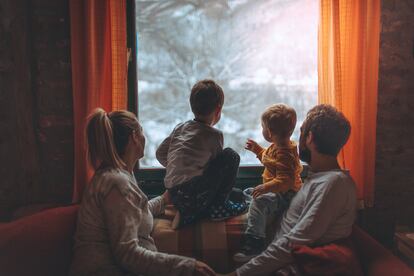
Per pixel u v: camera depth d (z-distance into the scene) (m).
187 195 1.80
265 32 2.29
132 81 2.28
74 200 2.17
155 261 1.42
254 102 2.35
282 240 1.55
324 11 2.13
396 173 2.36
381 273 1.49
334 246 1.50
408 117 2.31
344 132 1.60
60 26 2.19
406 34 2.25
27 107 2.20
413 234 2.02
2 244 1.47
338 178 1.55
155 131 2.35
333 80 2.14
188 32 2.28
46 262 1.55
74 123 2.18
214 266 1.83
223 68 2.32
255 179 2.38
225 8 2.27
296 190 1.83
